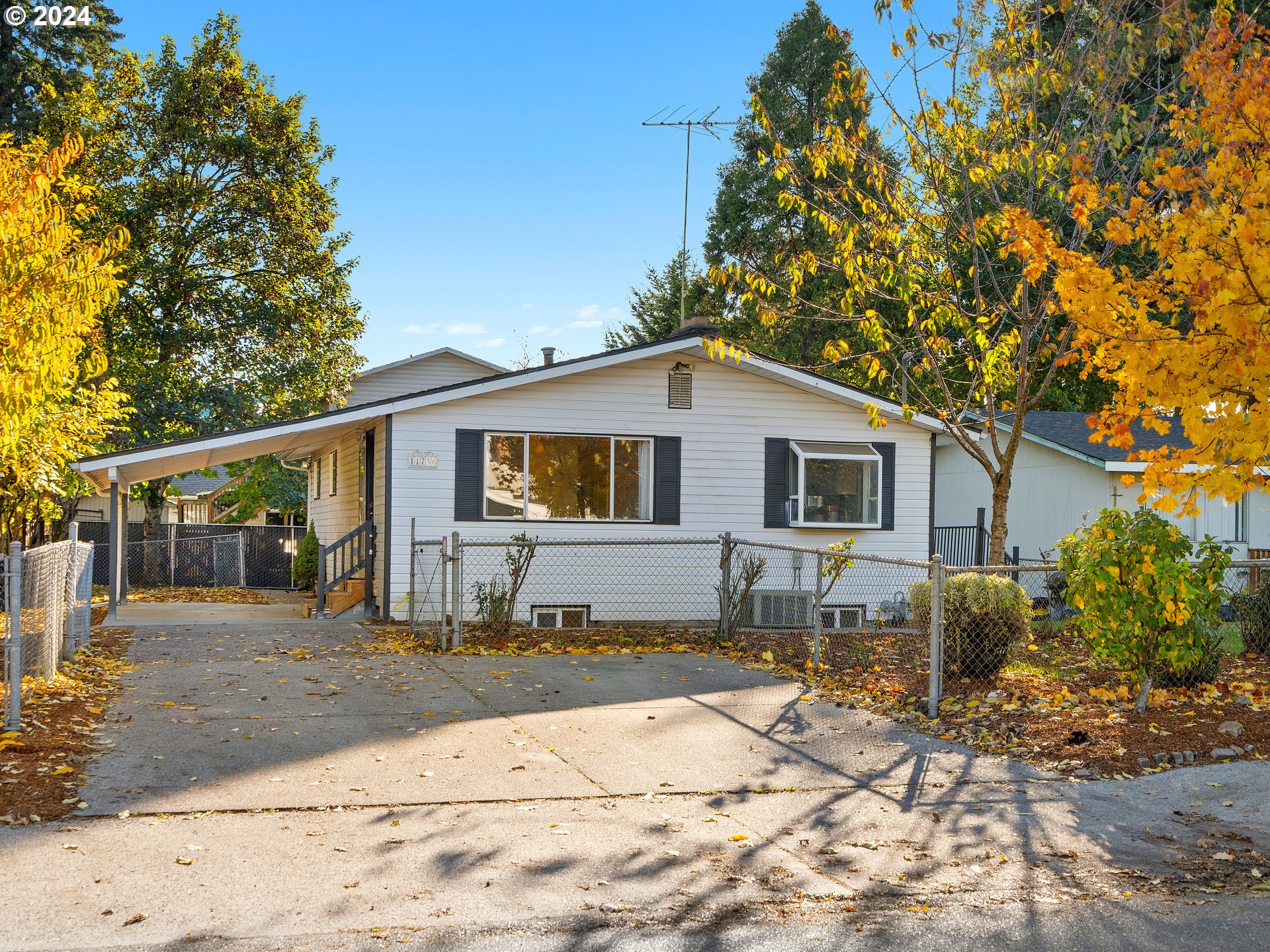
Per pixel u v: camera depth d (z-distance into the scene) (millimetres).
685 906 4742
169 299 27062
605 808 6273
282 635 13914
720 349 13438
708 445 16594
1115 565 8781
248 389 28609
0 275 8758
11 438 9633
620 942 4324
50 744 7184
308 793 6379
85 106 27297
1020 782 7031
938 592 8945
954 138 12680
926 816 6234
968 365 13586
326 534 23547
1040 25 12422
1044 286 13391
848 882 5125
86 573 12391
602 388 16156
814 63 37562
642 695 9805
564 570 15906
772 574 16641
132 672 10609
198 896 4688
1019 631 9984
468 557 15508
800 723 8695
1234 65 6840
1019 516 22812
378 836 5617
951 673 10117
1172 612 8500
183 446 14711
